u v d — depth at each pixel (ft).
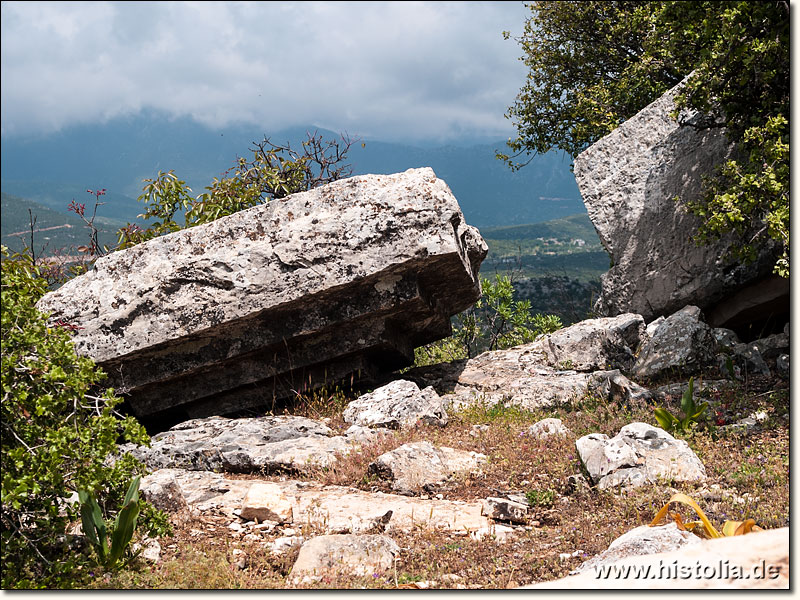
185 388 33.24
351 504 21.84
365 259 30.68
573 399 32.35
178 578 16.78
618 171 41.81
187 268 31.35
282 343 32.07
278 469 25.90
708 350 34.37
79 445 16.53
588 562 15.97
